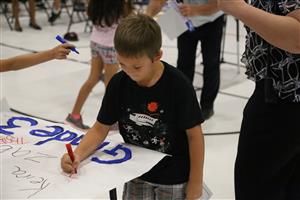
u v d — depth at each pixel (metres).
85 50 5.76
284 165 1.48
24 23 7.42
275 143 1.44
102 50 3.20
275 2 1.28
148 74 1.39
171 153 1.52
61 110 3.74
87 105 3.85
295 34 1.19
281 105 1.39
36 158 1.42
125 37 1.31
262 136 1.46
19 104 3.83
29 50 5.61
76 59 5.30
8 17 7.70
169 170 1.52
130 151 1.49
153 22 1.38
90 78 3.30
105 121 1.51
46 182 1.29
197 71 4.95
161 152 1.52
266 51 1.37
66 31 6.95
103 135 1.52
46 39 6.32
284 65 1.34
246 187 1.55
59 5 7.52
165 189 1.54
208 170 2.78
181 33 3.27
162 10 3.38
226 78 4.74
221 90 4.36
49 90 4.23
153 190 1.57
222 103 4.01
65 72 4.80
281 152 1.44
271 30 1.20
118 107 1.50
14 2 6.74
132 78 1.39
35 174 1.33
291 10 1.21
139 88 1.44
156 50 1.35
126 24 1.34
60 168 1.37
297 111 1.38
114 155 1.46
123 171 1.37
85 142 1.46
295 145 1.42
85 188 1.27
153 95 1.43
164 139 1.50
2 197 1.21
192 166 1.45
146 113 1.47
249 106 1.50
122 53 1.33
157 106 1.44
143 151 1.49
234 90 4.37
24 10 8.52
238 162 1.55
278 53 1.35
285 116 1.40
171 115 1.44
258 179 1.51
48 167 1.37
